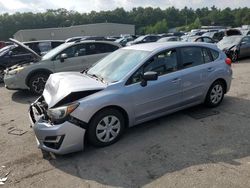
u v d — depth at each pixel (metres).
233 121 5.56
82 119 4.38
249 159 4.10
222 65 6.28
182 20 108.56
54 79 5.31
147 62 5.14
